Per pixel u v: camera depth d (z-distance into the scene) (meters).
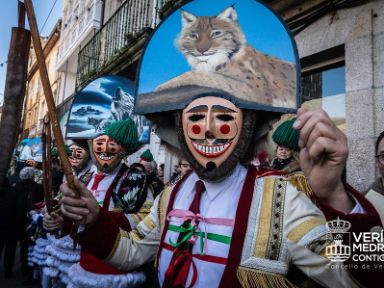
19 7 1.32
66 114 3.37
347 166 2.82
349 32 2.94
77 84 9.05
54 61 14.72
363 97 2.77
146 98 1.17
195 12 1.13
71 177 0.96
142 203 1.72
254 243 0.89
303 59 3.38
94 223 1.04
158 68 1.17
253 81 1.02
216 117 1.02
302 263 0.84
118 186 1.85
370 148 2.68
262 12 1.04
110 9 8.91
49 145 1.11
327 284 0.81
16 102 1.41
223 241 0.94
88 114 2.42
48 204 1.22
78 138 2.40
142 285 1.82
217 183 1.03
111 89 2.43
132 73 6.87
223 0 1.10
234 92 1.03
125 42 6.81
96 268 1.72
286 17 3.51
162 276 1.03
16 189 3.93
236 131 1.01
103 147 2.01
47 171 1.17
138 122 2.32
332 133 0.69
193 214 1.00
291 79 0.98
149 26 6.03
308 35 3.30
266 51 1.02
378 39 2.74
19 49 1.36
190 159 1.05
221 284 0.88
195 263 0.95
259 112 1.06
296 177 0.92
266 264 0.86
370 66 2.76
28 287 3.64
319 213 0.87
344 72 3.17
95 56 8.28
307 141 0.72
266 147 1.08
